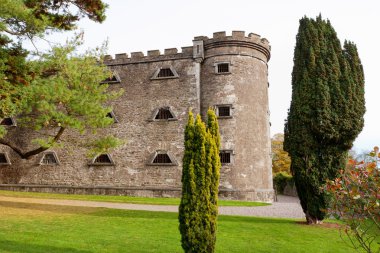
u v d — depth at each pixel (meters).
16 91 12.55
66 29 14.45
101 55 17.16
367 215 6.22
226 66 26.81
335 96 13.52
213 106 26.14
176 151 26.14
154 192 25.78
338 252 9.22
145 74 28.30
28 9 11.87
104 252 8.06
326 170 13.35
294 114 14.21
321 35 14.33
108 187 26.91
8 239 8.92
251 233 11.24
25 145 30.03
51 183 28.56
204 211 7.61
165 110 27.30
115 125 28.06
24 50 13.76
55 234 9.91
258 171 25.50
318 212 13.31
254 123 26.12
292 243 9.99
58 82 14.54
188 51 27.56
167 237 10.17
